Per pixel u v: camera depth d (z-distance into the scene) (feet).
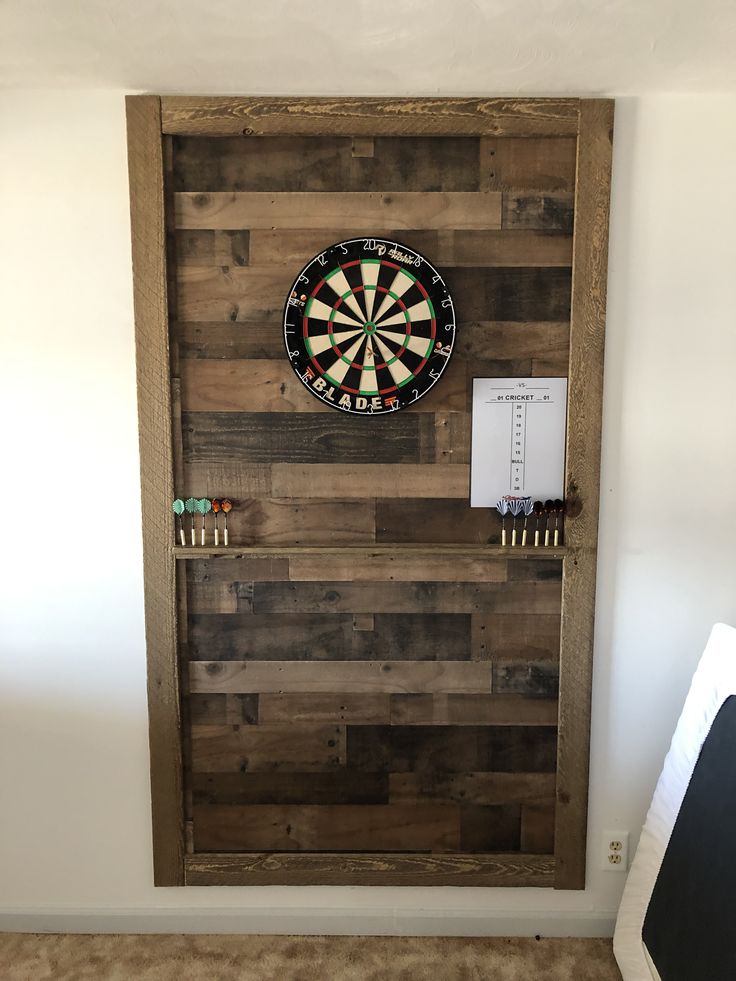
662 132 6.18
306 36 5.17
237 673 6.73
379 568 6.61
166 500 6.45
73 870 6.93
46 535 6.58
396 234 6.32
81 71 5.76
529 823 6.88
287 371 6.44
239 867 6.85
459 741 6.79
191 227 6.30
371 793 6.85
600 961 6.63
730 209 6.26
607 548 6.61
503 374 6.44
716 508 6.57
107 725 6.79
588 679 6.64
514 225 6.31
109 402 6.45
